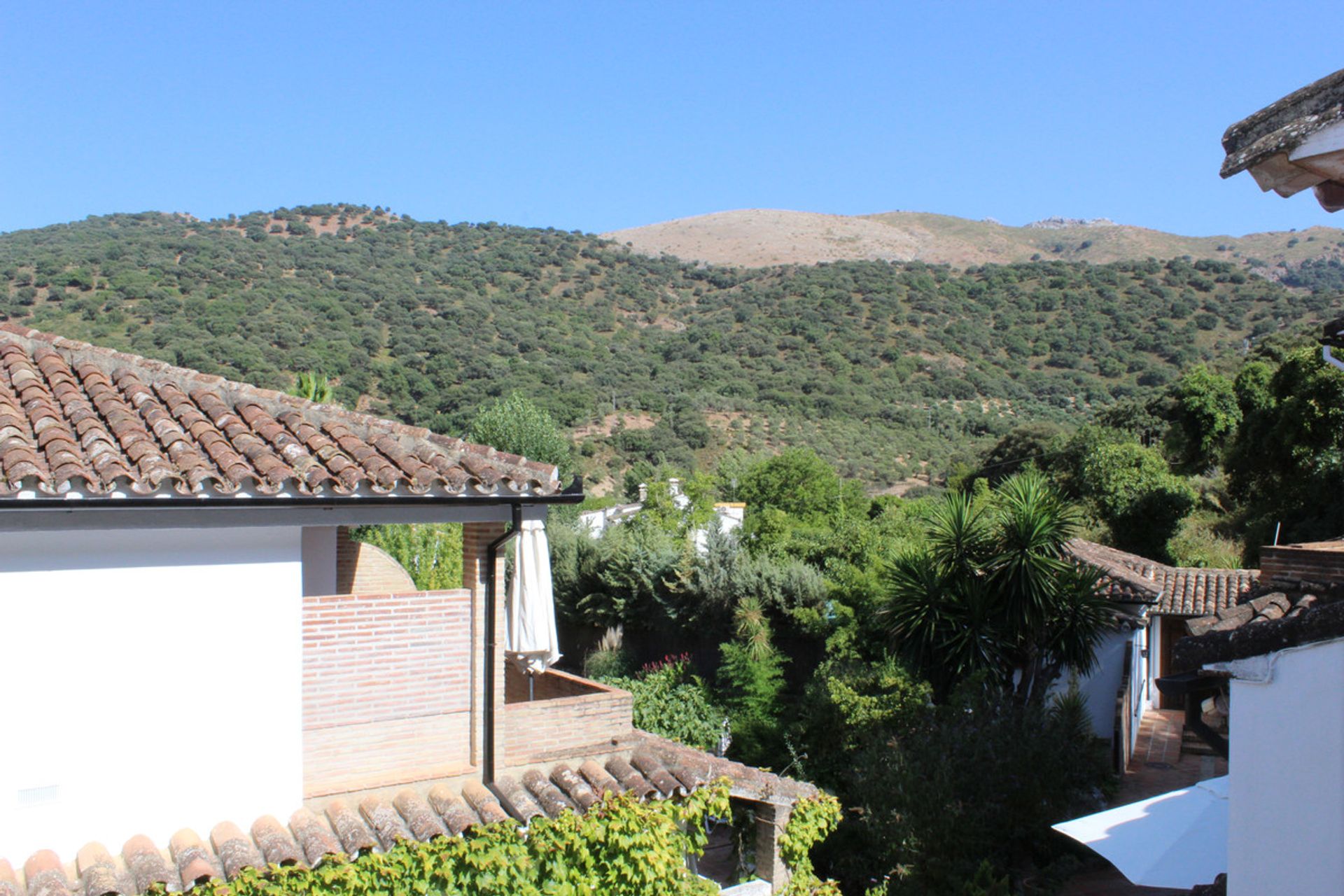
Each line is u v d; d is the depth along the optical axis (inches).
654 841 374.3
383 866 326.6
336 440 377.1
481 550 394.3
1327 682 218.5
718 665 975.6
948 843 538.9
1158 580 1000.9
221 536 333.4
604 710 430.9
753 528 1350.9
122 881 293.6
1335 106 168.6
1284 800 223.1
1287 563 324.5
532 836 357.4
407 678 383.9
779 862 438.0
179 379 399.5
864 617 858.8
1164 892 514.9
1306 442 1204.5
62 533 307.4
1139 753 827.4
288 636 343.3
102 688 313.7
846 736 687.7
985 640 683.4
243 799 334.0
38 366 385.1
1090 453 1525.6
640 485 1893.5
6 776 299.3
